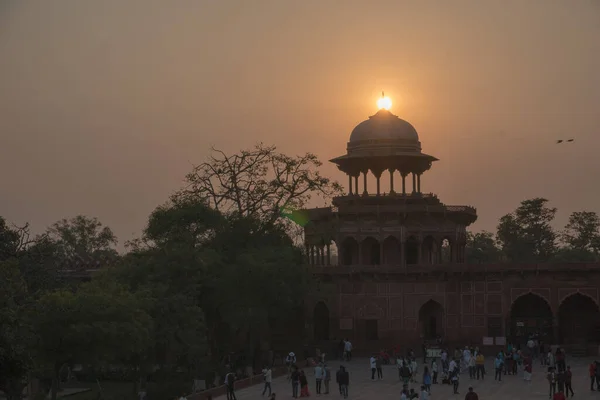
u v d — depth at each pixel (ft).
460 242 304.50
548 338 283.59
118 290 203.21
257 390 208.44
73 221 428.56
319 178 273.33
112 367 239.30
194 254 234.79
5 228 216.95
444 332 283.79
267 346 276.21
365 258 297.94
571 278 277.03
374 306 285.64
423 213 294.66
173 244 243.40
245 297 240.73
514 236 431.84
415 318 284.00
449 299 284.20
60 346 184.14
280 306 249.75
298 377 199.31
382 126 304.09
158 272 232.12
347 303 287.07
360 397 197.16
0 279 162.20
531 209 431.02
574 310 283.79
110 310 185.57
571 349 266.36
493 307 281.33
